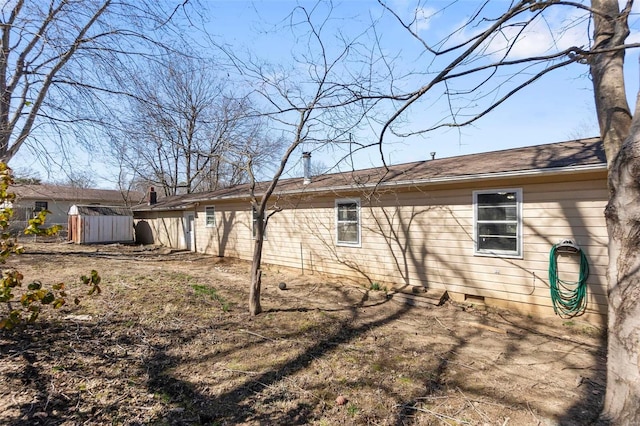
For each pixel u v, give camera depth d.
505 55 3.52
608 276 2.65
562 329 6.01
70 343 4.48
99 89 7.29
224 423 3.14
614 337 2.55
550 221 6.51
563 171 5.98
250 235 13.36
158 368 4.10
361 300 7.93
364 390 3.81
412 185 8.12
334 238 10.20
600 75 3.04
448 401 3.63
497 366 4.54
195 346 4.78
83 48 6.92
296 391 3.73
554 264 6.46
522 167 6.59
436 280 8.04
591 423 3.26
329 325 5.98
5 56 6.53
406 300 7.80
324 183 10.44
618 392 2.50
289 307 7.05
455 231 7.74
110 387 3.58
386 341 5.36
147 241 20.97
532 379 4.18
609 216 2.63
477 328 6.09
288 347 4.91
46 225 24.28
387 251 8.98
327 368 4.31
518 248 6.86
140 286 7.78
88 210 20.03
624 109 2.89
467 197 7.56
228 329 5.50
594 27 3.14
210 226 15.57
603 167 5.55
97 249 16.66
